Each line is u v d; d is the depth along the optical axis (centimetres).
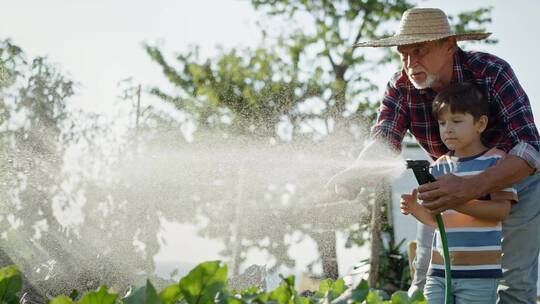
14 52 544
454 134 347
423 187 327
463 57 376
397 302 253
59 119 544
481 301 333
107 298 231
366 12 945
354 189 386
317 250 699
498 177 332
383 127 397
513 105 363
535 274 385
